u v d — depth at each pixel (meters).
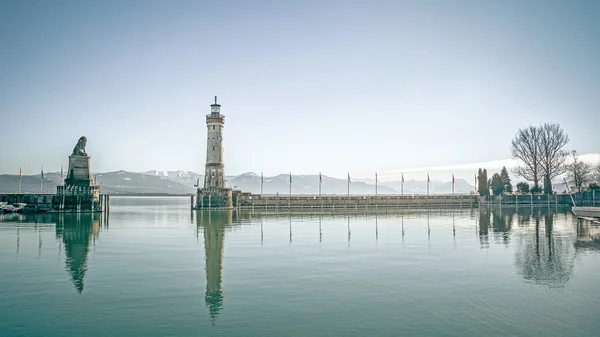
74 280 31.28
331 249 45.94
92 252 44.00
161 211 134.88
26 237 57.06
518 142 147.00
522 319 22.88
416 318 23.00
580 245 48.69
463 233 61.88
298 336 20.56
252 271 34.22
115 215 107.94
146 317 23.22
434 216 102.19
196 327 21.75
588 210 88.12
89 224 77.56
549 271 34.28
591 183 144.38
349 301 25.98
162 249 46.06
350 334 20.80
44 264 37.34
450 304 25.39
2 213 101.12
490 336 20.53
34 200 107.31
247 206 139.38
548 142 142.50
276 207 130.12
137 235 60.00
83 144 108.88
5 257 40.97
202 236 58.66
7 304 25.48
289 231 65.44
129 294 27.53
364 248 46.62
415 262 38.03
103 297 26.84
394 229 68.38
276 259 39.62
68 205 105.75
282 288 28.91
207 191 129.62
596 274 33.16
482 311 24.14
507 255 41.84
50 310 24.39
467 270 34.56
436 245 48.91
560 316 23.31
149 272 33.94
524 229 67.62
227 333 20.94
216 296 27.02
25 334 20.89
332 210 133.50
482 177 164.50
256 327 21.73
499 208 141.00
